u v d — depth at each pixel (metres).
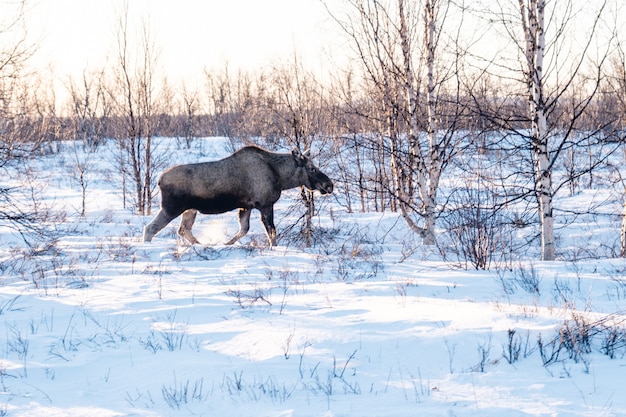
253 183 22.64
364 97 27.66
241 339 10.08
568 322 9.62
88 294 14.29
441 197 33.31
